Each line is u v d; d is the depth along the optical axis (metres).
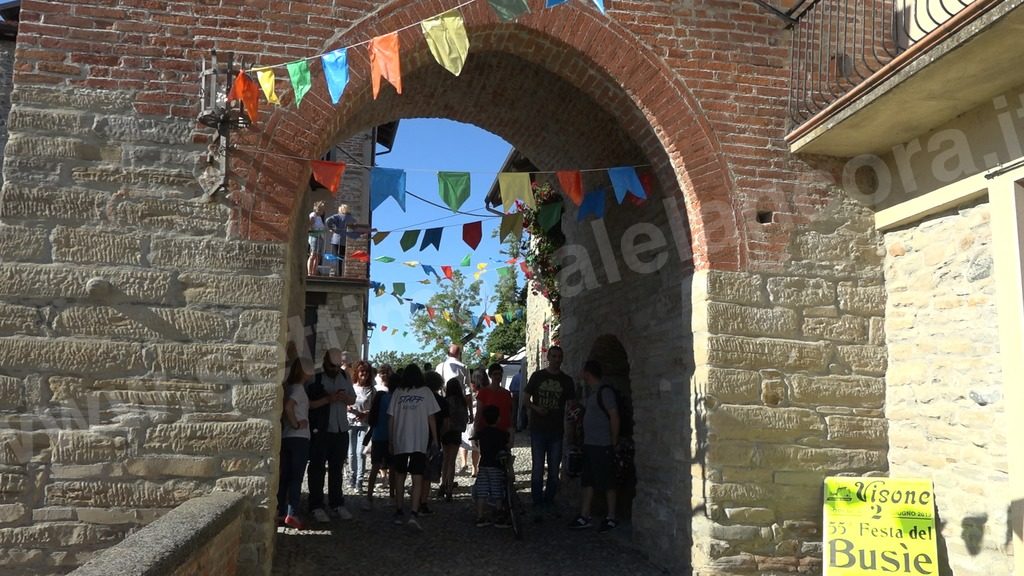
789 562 5.88
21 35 5.42
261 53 5.71
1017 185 5.09
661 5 6.33
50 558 5.07
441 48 4.82
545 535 7.72
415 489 7.72
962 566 5.50
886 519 5.79
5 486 5.06
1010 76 5.07
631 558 6.95
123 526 5.17
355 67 5.83
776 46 6.47
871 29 6.59
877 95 5.36
